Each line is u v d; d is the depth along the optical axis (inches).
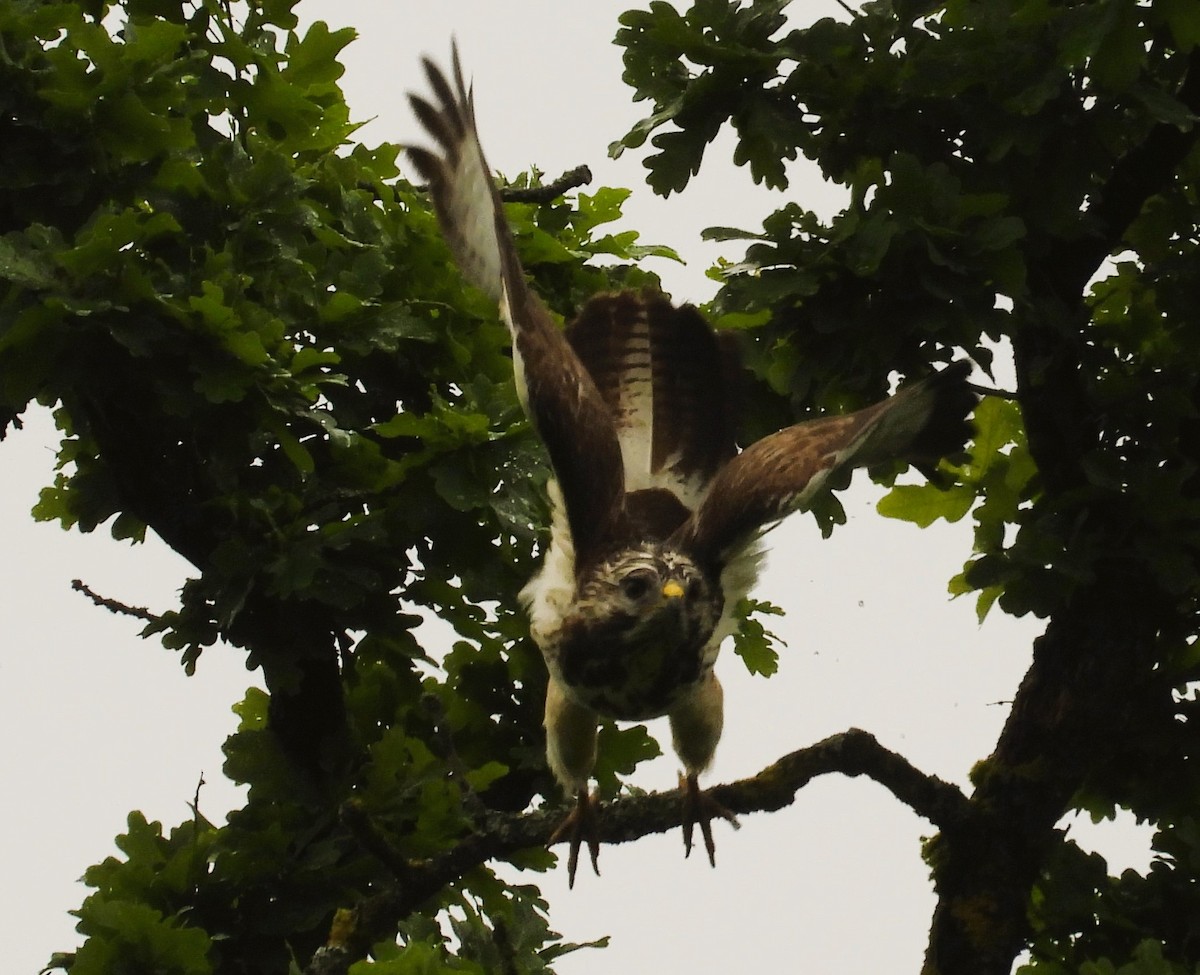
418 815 481.4
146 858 484.1
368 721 514.6
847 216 453.1
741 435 505.7
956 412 422.0
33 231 454.9
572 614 424.5
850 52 471.8
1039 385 480.1
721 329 477.4
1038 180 460.8
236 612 455.2
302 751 501.0
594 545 426.9
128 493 495.2
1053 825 468.8
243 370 453.7
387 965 408.5
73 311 440.1
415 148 441.1
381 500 507.8
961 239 438.6
